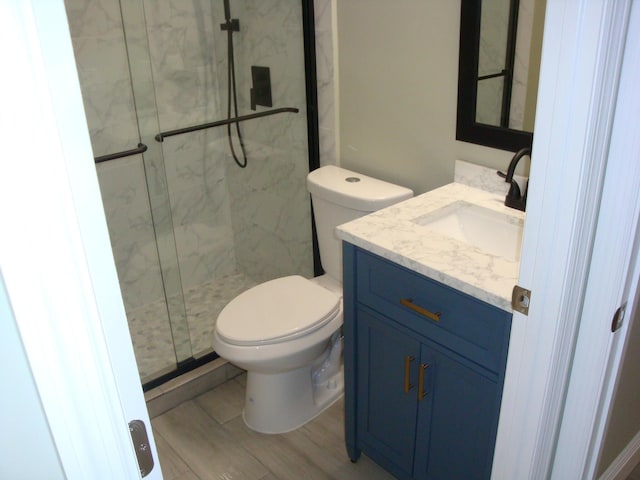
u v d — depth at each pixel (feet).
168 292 7.97
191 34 8.23
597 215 3.29
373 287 5.24
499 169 5.89
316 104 7.59
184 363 7.59
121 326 2.03
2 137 1.54
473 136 5.92
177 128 8.55
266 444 6.74
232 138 9.05
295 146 8.14
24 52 1.50
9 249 1.66
